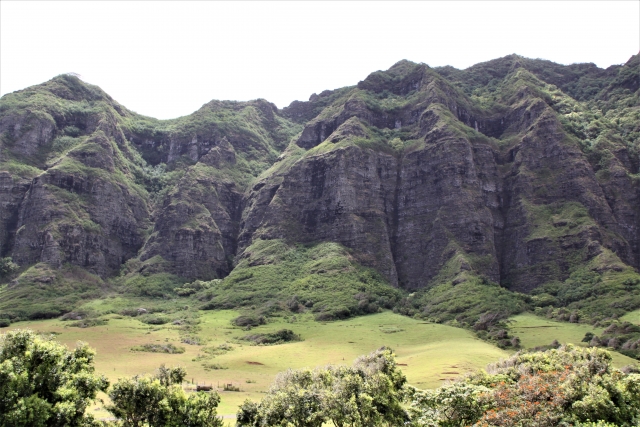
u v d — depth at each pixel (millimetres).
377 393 50875
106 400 72500
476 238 199375
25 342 46719
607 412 47406
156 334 143875
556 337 124062
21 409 41844
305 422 48594
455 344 117875
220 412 67812
